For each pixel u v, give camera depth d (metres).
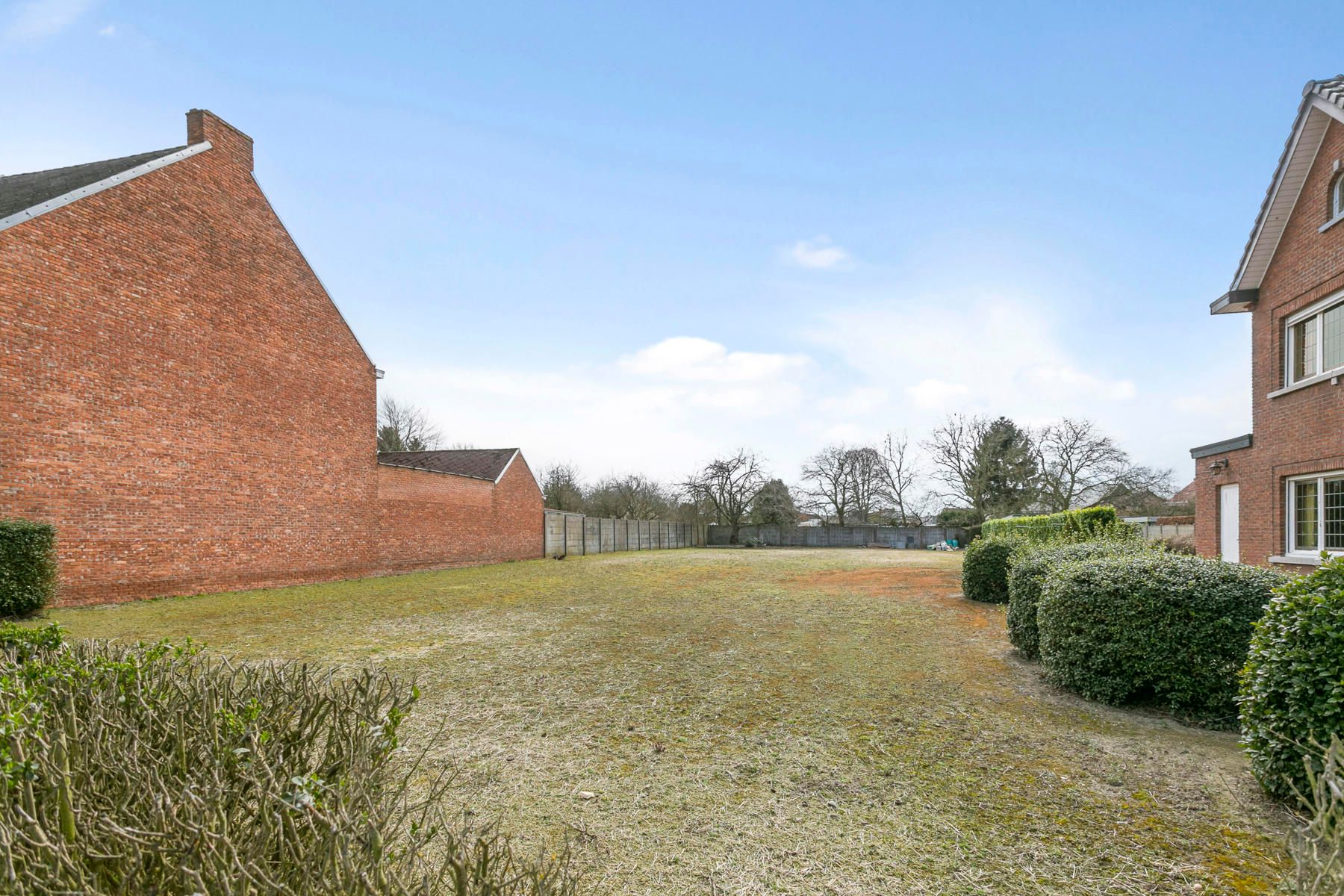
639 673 6.62
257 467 15.08
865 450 51.00
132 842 1.63
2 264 10.53
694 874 2.90
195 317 13.70
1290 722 3.40
